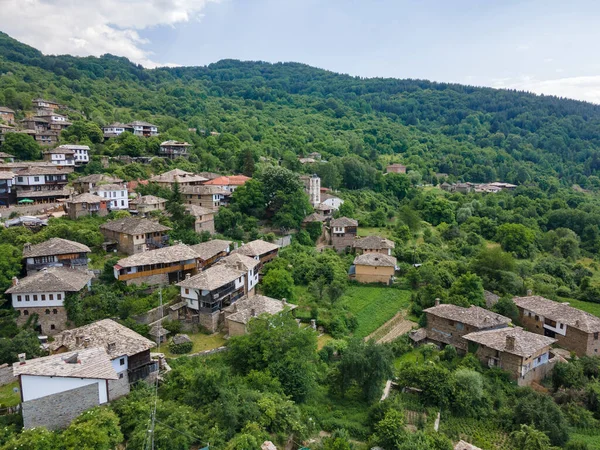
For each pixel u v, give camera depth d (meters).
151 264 67.44
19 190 90.25
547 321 71.62
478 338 61.75
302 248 93.88
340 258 94.56
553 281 95.62
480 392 52.81
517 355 57.38
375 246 95.69
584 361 62.97
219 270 66.56
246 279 71.31
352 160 153.75
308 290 77.94
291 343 52.62
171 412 40.31
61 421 38.53
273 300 65.50
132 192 101.31
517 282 85.56
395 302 80.56
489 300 79.62
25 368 38.50
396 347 64.75
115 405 41.06
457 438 48.09
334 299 75.31
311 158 165.25
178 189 96.31
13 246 66.75
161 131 152.12
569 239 120.50
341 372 53.72
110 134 136.75
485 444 47.22
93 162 112.19
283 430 42.66
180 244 74.25
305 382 50.25
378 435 44.53
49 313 57.81
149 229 76.69
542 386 60.25
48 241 67.62
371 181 154.62
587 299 88.50
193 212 89.88
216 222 95.62
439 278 85.75
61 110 147.12
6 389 46.50
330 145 191.12
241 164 135.38
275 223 101.81
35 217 80.62
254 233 95.81
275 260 82.31
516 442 47.53
